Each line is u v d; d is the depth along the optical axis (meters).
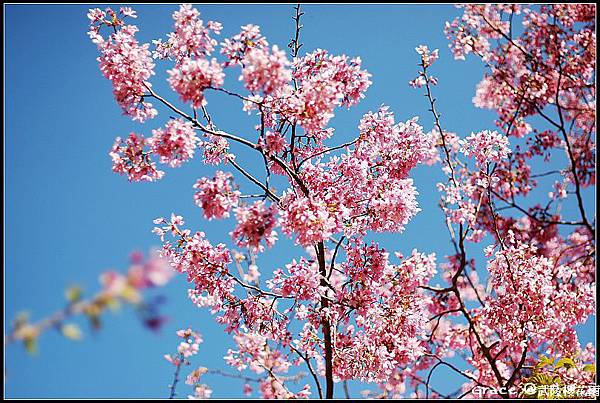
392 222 6.07
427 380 6.78
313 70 5.84
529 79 9.21
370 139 6.34
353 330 6.24
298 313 5.87
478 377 7.48
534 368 6.45
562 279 7.98
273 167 6.18
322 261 6.12
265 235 5.07
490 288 7.05
